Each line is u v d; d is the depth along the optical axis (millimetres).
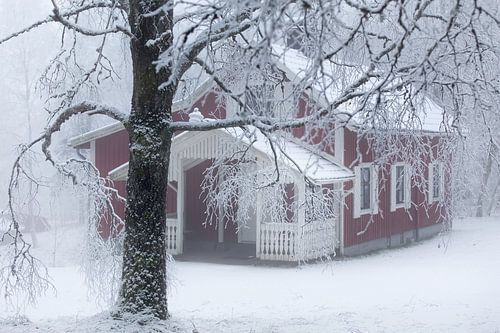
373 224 27453
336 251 24844
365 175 26688
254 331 11844
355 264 23391
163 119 11633
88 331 10664
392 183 29078
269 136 11961
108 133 27609
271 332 11875
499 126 11695
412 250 28125
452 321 13109
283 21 7340
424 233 32594
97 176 13328
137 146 11508
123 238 12086
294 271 21344
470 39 11023
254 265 22469
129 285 11461
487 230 35500
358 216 25672
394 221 29422
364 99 9312
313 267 22312
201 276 20375
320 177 21625
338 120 9422
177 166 23734
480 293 16719
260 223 22656
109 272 12641
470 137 12828
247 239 26547
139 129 11531
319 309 15086
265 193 18656
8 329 11422
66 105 13516
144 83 11477
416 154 12758
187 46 8156
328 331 12234
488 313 13844
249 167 21438
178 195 24203
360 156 10062
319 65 7227
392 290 17688
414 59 10680
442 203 14461
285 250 22406
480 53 9164
